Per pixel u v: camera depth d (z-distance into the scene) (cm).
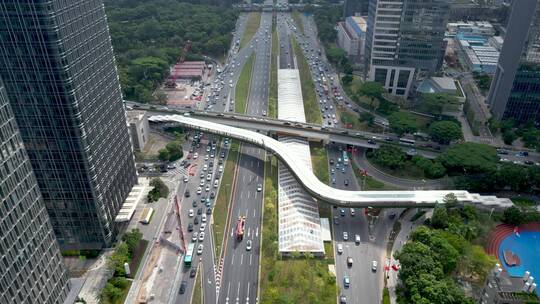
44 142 19638
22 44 17338
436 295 18075
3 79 18050
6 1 16450
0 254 14312
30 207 16275
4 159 14588
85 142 19825
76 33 18675
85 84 19700
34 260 16525
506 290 17512
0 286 14350
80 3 18888
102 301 19125
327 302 19425
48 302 17712
